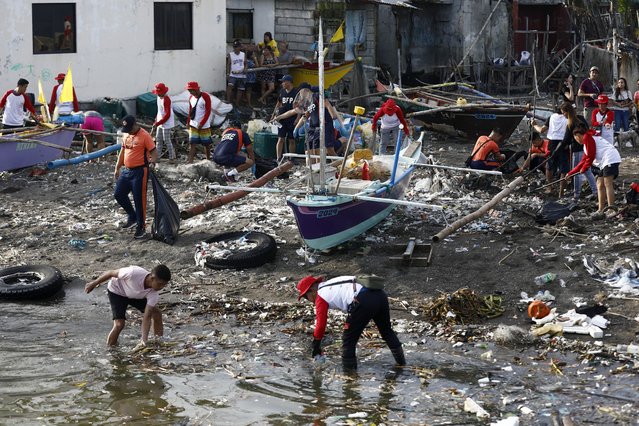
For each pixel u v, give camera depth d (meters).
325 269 20.17
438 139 37.88
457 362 15.66
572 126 24.00
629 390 14.30
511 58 52.47
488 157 26.50
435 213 23.52
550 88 52.66
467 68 52.81
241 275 20.20
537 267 19.50
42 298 19.50
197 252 21.11
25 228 23.75
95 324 17.95
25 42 36.28
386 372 15.33
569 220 21.55
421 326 17.25
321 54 19.50
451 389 14.56
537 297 18.20
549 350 16.03
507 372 15.17
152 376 15.38
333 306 15.41
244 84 42.22
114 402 14.41
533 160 27.16
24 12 36.06
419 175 27.73
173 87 41.00
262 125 32.78
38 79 36.91
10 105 30.55
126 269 16.31
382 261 20.28
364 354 16.16
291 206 19.72
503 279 19.08
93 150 32.31
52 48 37.25
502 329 16.52
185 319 18.05
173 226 22.16
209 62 41.91
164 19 40.38
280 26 46.16
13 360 16.05
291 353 16.27
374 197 19.55
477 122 35.66
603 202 22.77
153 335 17.25
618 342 16.16
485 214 23.22
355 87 43.56
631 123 37.59
